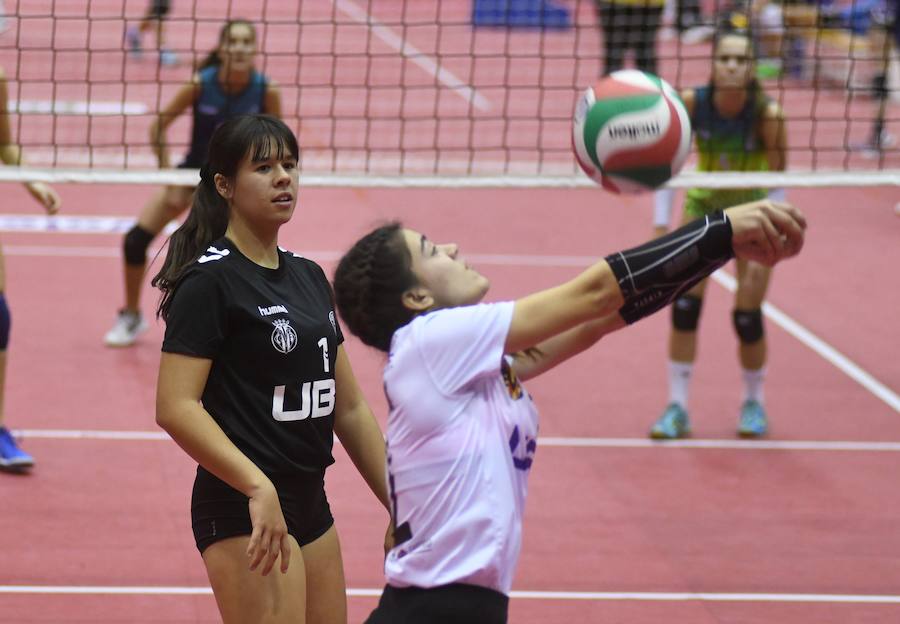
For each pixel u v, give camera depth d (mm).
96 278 15070
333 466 10023
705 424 11258
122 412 10922
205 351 5035
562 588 8023
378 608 4422
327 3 37438
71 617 7348
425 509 4270
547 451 10523
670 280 4020
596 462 10297
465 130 24312
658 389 12172
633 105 4992
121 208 18609
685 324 10719
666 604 7863
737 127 10281
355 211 19172
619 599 7906
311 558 5332
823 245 18000
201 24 32719
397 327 4492
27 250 16141
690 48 33094
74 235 17016
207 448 4914
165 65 28000
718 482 9953
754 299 10727
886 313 14852
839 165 22031
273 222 5254
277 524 4836
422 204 19844
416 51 32094
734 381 12414
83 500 9070
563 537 8828
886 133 24391
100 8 33062
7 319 9195
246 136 5184
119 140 21672
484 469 4230
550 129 24859
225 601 5125
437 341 4219
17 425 10477
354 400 5547
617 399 11859
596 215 19484
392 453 4359
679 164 5074
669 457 10461
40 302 14000
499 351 4184
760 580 8258
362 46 31953
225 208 5336
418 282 4465
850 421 11422
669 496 9641
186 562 8180
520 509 4379
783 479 10055
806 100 27344
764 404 11797
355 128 23797
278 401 5152
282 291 5254
